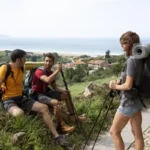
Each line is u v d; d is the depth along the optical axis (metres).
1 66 3.34
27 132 3.10
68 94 3.86
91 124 4.07
